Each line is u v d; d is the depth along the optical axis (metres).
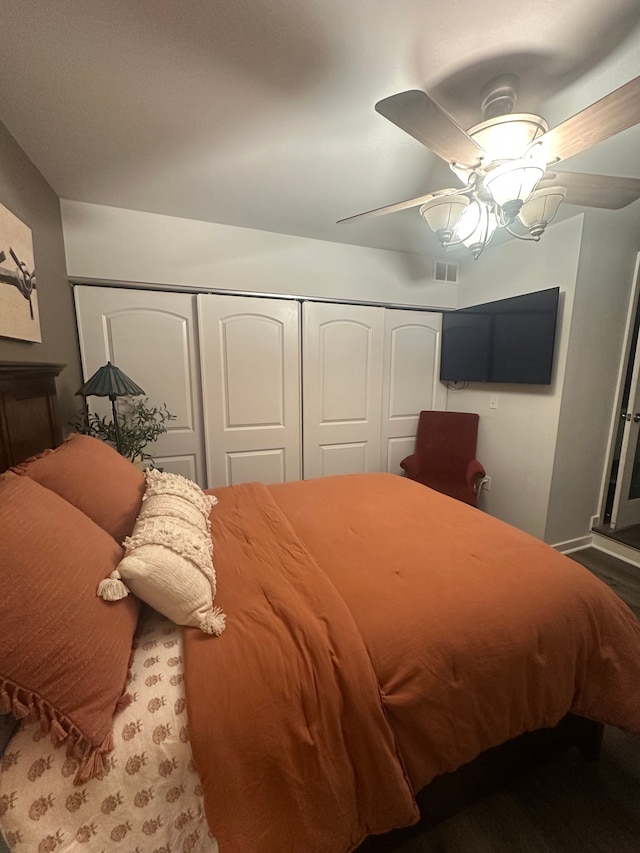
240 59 1.14
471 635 0.94
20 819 0.62
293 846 0.71
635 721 1.07
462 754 0.90
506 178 1.17
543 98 1.29
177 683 0.79
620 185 1.38
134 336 2.42
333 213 2.31
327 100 1.33
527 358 2.61
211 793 0.67
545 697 0.99
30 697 0.63
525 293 2.67
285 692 0.77
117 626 0.80
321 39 1.07
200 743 0.68
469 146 1.13
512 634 0.97
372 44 1.08
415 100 0.92
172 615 0.91
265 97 1.31
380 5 0.97
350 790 0.78
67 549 0.82
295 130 1.50
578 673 1.05
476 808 1.12
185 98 1.32
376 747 0.79
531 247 2.61
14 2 0.94
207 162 1.74
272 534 1.43
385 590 1.08
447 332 3.27
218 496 1.84
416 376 3.30
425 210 1.53
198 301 2.49
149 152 1.65
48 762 0.66
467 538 1.41
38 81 1.23
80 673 0.68
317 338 2.90
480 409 3.11
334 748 0.77
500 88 1.20
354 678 0.82
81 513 1.01
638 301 2.61
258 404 2.78
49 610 0.69
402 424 3.33
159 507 1.18
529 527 2.73
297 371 2.87
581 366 2.50
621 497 2.75
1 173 1.41
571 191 1.43
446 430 3.20
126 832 0.65
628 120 1.00
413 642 0.91
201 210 2.29
